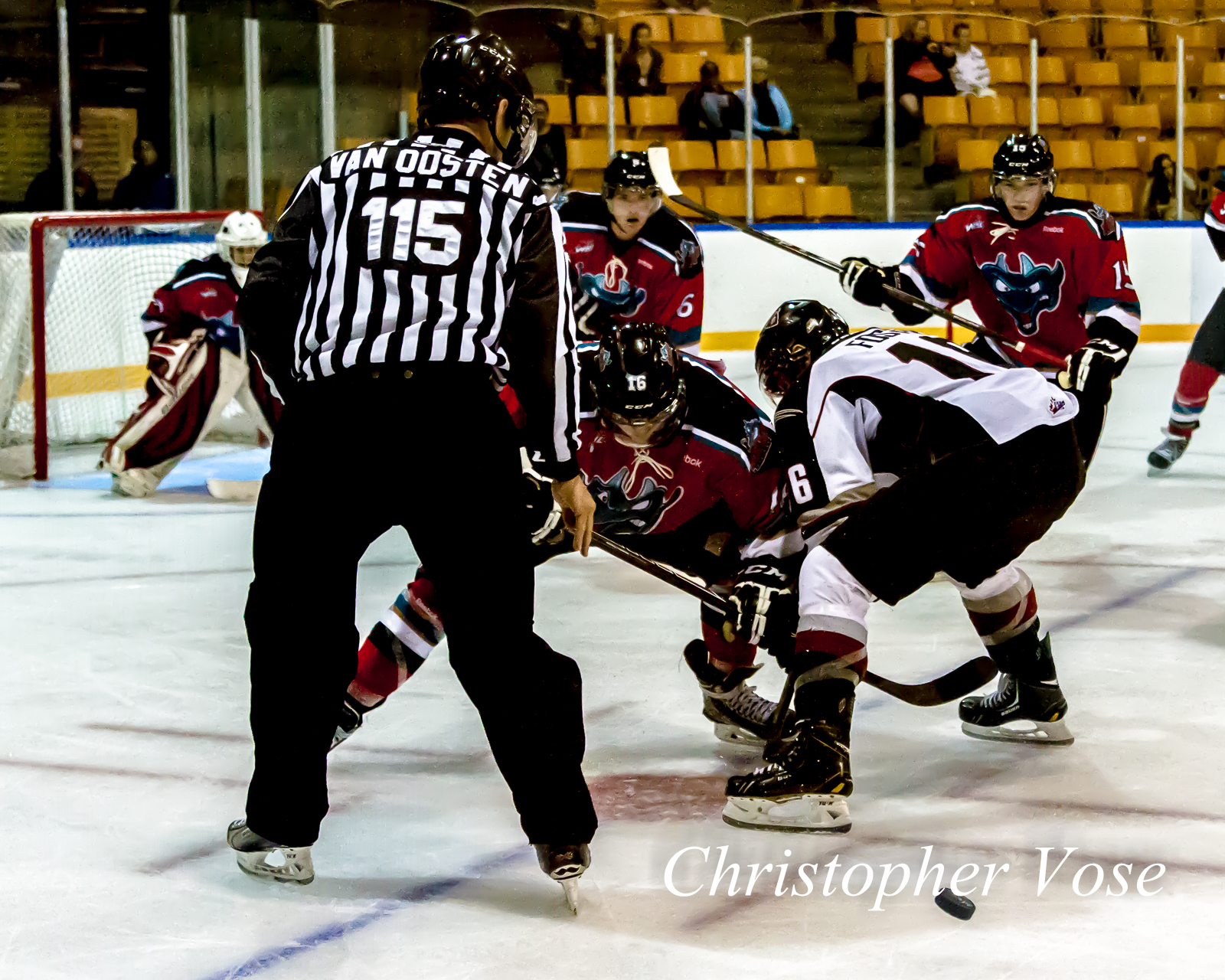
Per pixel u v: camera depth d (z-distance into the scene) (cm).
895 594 473
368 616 802
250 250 1201
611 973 372
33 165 1753
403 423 398
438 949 388
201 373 1212
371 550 1009
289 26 1872
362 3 1973
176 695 650
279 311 415
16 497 1218
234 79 1833
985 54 2383
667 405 496
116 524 1095
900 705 626
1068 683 652
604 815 496
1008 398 481
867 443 496
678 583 509
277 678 415
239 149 1852
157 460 1220
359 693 527
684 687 659
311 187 420
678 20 2302
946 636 747
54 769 546
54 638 755
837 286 2053
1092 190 2389
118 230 1452
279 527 411
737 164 2178
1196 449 1394
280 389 421
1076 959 377
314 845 469
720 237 1972
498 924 405
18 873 446
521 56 2123
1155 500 1135
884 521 472
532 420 412
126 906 420
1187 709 609
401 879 440
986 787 518
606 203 906
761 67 2194
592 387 505
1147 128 2419
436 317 400
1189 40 2448
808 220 2214
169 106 1812
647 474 539
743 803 478
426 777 538
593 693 649
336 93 1986
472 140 426
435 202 407
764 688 647
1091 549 955
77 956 386
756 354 530
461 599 410
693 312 943
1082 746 563
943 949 384
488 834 480
